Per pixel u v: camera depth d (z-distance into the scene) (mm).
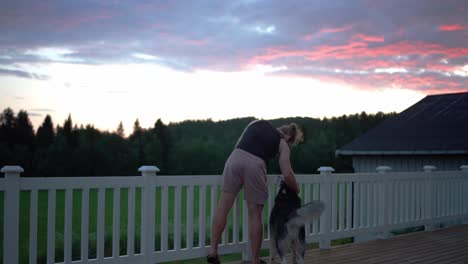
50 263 4023
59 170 27281
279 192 4676
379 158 14883
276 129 4805
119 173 28703
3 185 3768
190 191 5055
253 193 4652
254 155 4656
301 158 27000
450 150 12898
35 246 3947
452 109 16141
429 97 18188
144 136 31812
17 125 30688
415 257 5793
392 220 7574
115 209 4477
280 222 4488
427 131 14859
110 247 8211
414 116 16656
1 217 6879
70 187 4156
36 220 3961
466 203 9508
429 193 8453
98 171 28109
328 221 6371
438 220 8641
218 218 4723
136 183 4629
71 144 30656
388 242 6984
